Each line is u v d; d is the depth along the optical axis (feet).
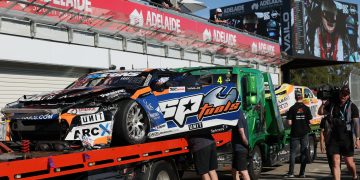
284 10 100.12
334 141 28.25
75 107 21.29
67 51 43.50
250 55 78.43
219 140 29.45
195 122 26.45
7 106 23.07
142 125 23.50
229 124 27.73
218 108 27.73
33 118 21.33
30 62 39.78
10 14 37.37
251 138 33.06
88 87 24.68
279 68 94.99
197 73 32.60
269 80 37.88
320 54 108.99
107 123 21.80
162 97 25.11
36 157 17.16
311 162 45.16
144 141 23.59
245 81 32.99
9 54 37.73
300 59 106.93
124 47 50.62
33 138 22.04
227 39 70.49
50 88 42.93
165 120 25.00
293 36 99.25
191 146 25.55
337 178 28.22
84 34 45.57
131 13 49.96
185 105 26.21
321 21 110.22
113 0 47.32
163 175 24.88
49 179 17.94
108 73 27.73
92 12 44.62
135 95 23.41
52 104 21.89
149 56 54.85
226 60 72.33
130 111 22.81
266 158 36.24
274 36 101.60
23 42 39.04
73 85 27.20
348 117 27.96
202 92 27.22
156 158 24.00
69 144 20.63
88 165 18.90
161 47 57.11
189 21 61.26
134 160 21.83
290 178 36.35
